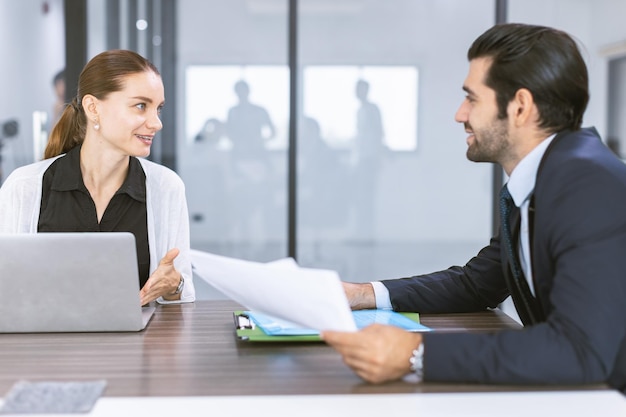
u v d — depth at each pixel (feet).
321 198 14.60
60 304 5.31
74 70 13.99
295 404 3.82
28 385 4.02
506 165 4.95
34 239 5.20
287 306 4.57
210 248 14.65
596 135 4.83
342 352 4.17
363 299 5.92
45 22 22.33
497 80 4.67
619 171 4.48
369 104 14.38
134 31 14.08
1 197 6.95
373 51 14.29
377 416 3.65
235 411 3.72
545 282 4.62
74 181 6.86
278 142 14.44
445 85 14.37
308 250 14.70
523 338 4.12
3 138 20.54
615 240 4.24
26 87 21.83
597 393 3.99
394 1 14.23
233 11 14.16
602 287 4.15
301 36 14.23
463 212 14.67
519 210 4.90
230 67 14.24
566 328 4.12
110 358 4.68
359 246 14.71
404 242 14.70
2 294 5.27
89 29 14.02
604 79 14.33
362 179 14.57
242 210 14.58
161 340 5.14
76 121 7.06
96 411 3.71
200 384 4.14
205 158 14.44
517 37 4.65
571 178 4.43
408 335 4.20
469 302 5.94
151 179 7.22
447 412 3.70
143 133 6.70
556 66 4.58
